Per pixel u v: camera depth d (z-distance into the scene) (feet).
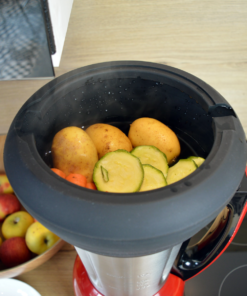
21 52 1.16
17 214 1.72
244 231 1.85
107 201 0.63
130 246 0.64
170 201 0.63
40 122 0.95
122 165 0.98
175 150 1.22
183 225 0.62
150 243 0.63
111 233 0.61
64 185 0.67
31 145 0.80
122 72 1.09
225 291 1.61
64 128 1.16
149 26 2.61
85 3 2.84
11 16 1.04
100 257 1.00
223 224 1.23
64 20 2.44
